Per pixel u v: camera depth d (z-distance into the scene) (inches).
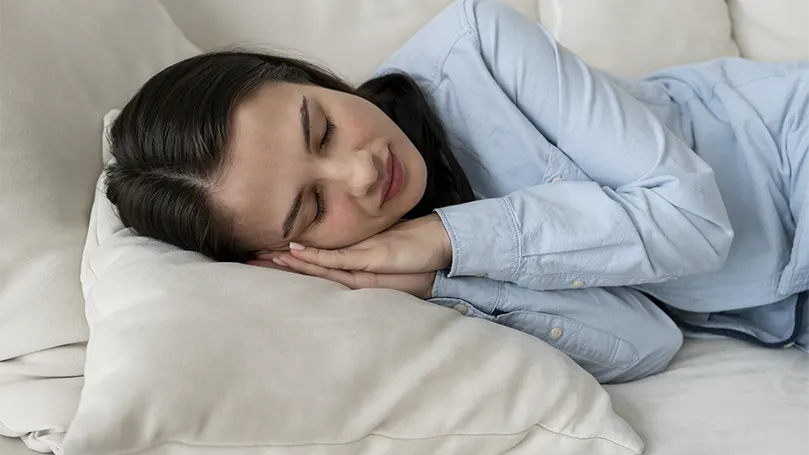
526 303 31.6
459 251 30.2
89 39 36.9
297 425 22.2
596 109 34.2
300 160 28.8
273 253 30.6
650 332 33.3
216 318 23.0
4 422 29.8
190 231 29.5
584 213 31.5
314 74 34.8
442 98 37.6
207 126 28.6
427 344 24.9
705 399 29.7
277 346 22.9
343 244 30.6
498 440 24.6
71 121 35.0
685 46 48.4
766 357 34.7
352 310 24.9
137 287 24.6
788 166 37.2
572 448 25.4
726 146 38.7
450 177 36.3
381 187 30.0
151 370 21.0
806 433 27.0
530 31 36.4
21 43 34.1
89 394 21.4
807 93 36.9
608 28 47.5
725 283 36.3
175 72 31.3
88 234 32.4
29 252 31.8
